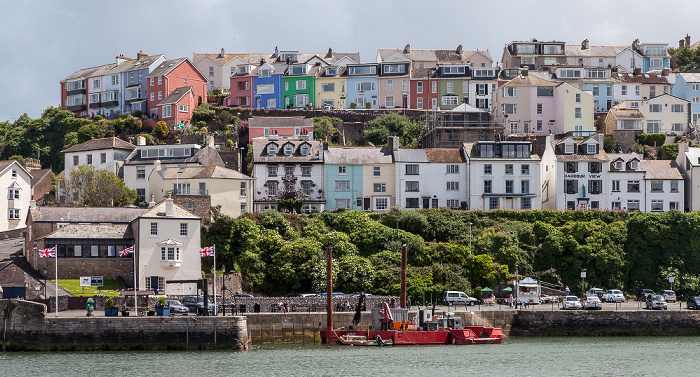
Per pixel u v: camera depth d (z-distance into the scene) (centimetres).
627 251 13088
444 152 14738
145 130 17625
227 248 11681
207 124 17775
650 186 14550
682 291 12762
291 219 13062
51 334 9012
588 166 14550
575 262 12838
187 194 12938
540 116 18062
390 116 17650
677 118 18262
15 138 18288
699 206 14488
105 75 19462
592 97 17738
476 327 10500
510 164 14462
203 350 9156
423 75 19538
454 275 12044
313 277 11700
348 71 19600
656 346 10194
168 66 18675
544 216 13712
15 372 8175
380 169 14512
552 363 9119
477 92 19412
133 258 10625
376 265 12131
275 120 17088
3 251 12412
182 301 10150
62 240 11125
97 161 15475
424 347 10000
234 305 9994
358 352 9538
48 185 15225
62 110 18550
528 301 11594
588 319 10944
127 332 9075
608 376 8531
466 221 13562
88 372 8194
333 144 16462
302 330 10056
